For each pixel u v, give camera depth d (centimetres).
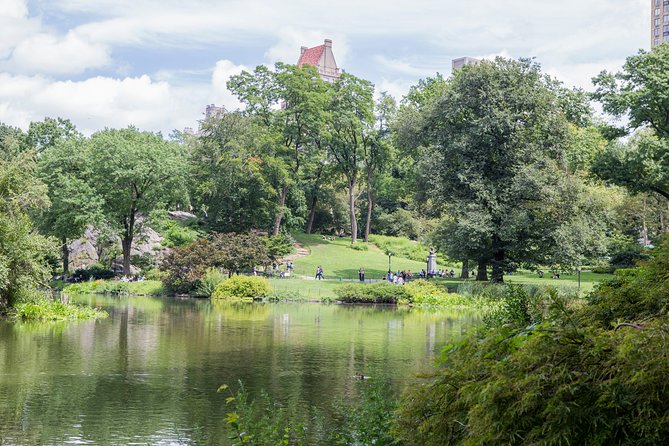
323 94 8544
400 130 6494
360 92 8875
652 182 4625
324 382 1997
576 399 466
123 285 6366
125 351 2589
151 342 2862
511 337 578
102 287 6425
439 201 5838
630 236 7844
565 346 495
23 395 1806
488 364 557
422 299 5375
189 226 8612
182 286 6209
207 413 1623
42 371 2152
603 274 7431
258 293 5806
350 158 9300
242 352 2612
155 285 6406
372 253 9212
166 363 2328
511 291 1307
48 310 3744
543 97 5431
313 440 1323
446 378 575
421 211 6738
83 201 6631
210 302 5453
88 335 3050
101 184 6919
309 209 10231
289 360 2416
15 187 3669
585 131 7031
